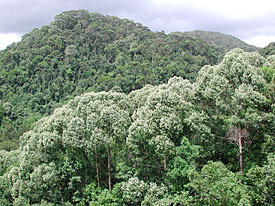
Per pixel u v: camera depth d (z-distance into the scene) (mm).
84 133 23469
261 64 28109
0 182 33719
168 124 21141
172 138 22781
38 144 25203
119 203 22391
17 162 35250
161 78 95312
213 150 23641
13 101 90562
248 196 15484
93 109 24781
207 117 23422
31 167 25828
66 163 24297
